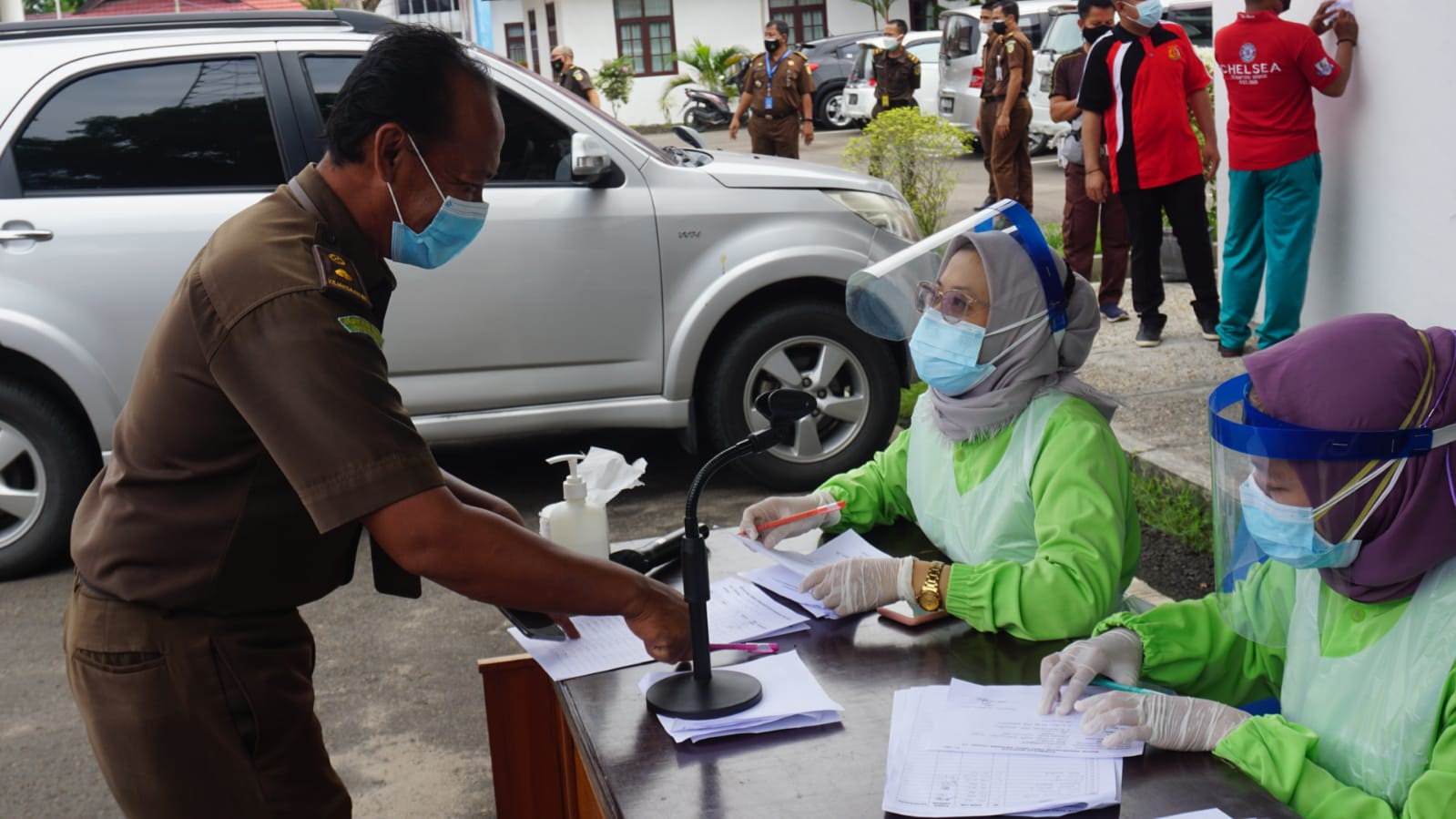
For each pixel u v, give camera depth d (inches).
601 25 1027.3
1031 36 597.0
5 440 181.9
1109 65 243.1
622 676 85.2
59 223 177.5
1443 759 63.4
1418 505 64.0
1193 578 163.3
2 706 148.2
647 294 194.7
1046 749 71.0
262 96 186.2
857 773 71.0
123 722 74.4
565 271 190.7
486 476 224.2
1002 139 379.9
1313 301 231.0
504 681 99.4
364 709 145.6
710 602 95.8
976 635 88.0
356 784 130.1
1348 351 65.3
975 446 97.6
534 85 194.4
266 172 186.1
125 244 178.9
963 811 66.0
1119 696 72.7
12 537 184.1
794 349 206.5
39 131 180.9
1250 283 231.5
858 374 205.6
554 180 193.0
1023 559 95.7
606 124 195.9
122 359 180.2
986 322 93.2
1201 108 241.0
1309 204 216.4
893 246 203.8
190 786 75.7
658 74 1043.9
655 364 197.3
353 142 73.9
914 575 90.1
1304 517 65.7
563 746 99.7
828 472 207.2
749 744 74.9
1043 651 85.0
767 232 197.2
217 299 69.4
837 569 92.2
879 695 80.1
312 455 68.1
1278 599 77.3
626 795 70.0
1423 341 65.7
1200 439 194.2
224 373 69.1
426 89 73.9
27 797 129.3
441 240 80.1
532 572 73.6
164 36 186.5
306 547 75.7
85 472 185.5
